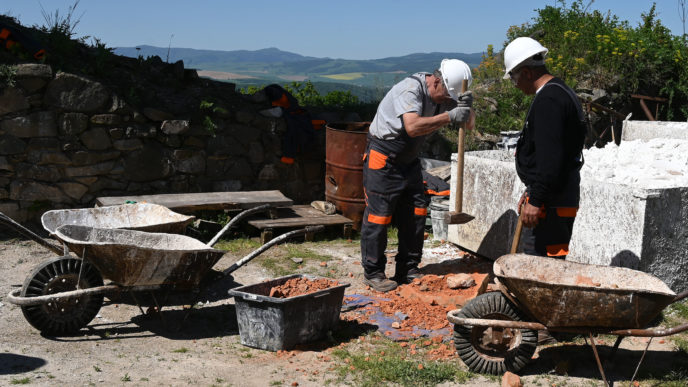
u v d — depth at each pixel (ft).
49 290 14.84
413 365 13.58
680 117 42.01
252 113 28.14
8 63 23.73
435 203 26.18
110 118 25.11
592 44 43.09
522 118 37.52
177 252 15.01
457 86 17.35
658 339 15.39
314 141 29.35
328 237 26.20
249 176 28.40
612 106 39.75
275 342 14.35
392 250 24.36
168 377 12.84
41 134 24.23
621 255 16.53
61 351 14.03
